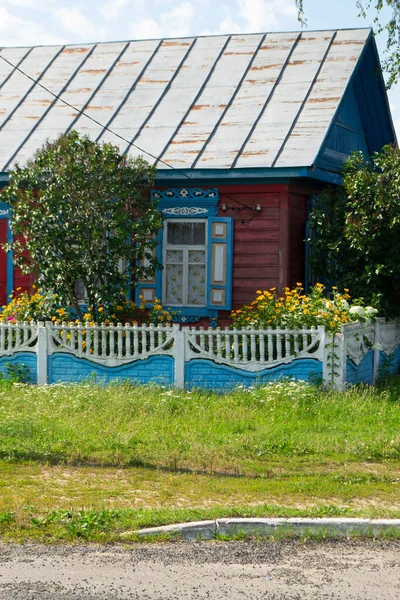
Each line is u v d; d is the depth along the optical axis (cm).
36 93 2277
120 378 1562
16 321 1673
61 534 797
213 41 2342
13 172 1730
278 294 1891
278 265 1894
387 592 679
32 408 1362
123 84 2248
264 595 668
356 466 1081
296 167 1820
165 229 1969
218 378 1527
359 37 2209
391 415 1348
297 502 927
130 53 2372
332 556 761
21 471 1032
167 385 1540
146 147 1984
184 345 1537
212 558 752
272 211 1900
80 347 1584
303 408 1352
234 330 1525
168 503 916
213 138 1977
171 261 1972
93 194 1675
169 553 762
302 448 1143
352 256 1875
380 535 819
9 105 2245
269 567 731
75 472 1034
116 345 1595
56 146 1733
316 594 672
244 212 1914
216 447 1141
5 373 1614
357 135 2303
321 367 1498
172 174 1900
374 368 1712
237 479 1012
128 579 698
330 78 2094
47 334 1598
